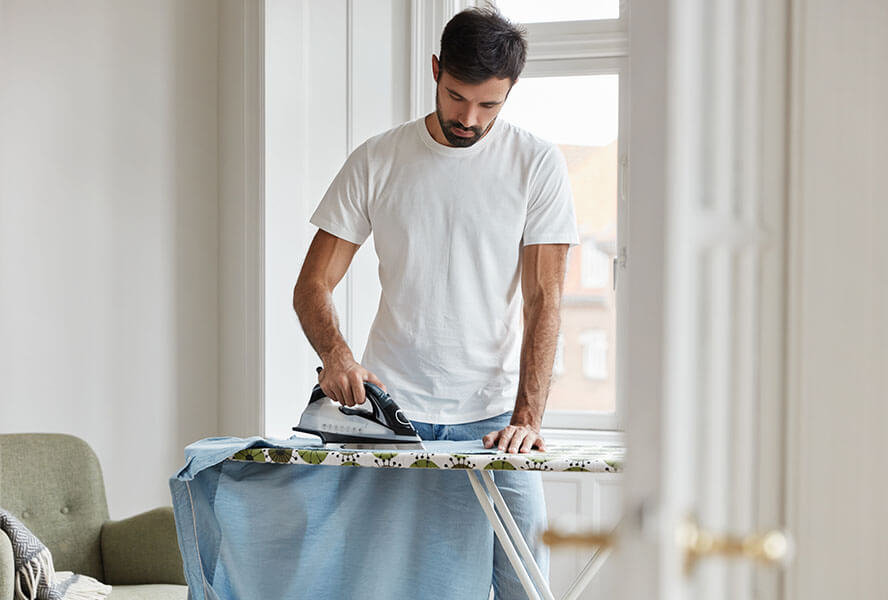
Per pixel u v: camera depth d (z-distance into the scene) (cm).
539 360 242
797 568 194
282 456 220
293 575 242
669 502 80
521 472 247
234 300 372
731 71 99
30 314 360
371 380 229
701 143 88
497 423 254
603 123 390
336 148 372
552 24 385
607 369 394
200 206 375
